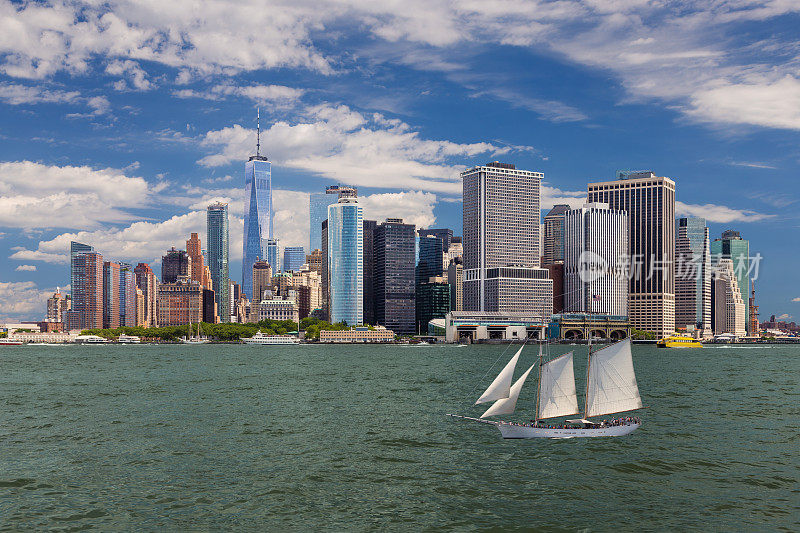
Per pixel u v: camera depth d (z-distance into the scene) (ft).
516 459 278.87
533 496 228.02
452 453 290.56
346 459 280.31
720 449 295.28
